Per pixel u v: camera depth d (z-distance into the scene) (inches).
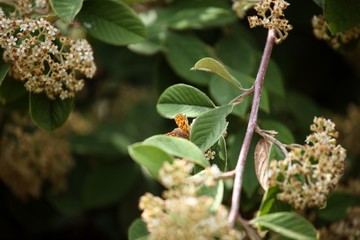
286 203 33.4
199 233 30.4
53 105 38.1
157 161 32.1
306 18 49.9
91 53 36.9
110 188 50.2
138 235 33.4
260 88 35.0
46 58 36.4
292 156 33.0
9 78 38.5
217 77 42.1
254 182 40.8
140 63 52.3
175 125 50.6
